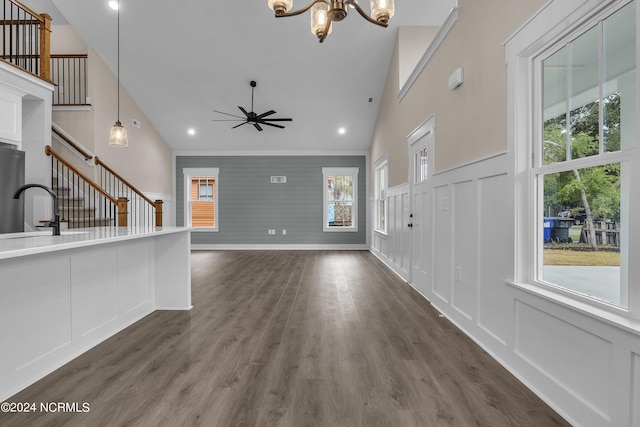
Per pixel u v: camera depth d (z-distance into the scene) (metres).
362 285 4.86
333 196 9.64
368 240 9.41
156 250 3.67
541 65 2.12
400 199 5.53
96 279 2.72
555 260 1.97
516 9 2.20
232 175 9.49
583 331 1.63
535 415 1.76
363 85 7.11
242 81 7.01
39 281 2.17
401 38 5.76
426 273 4.16
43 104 4.78
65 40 6.67
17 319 2.02
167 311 3.61
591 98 1.70
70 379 2.14
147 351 2.58
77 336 2.51
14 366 1.99
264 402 1.88
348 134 8.79
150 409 1.82
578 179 1.79
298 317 3.39
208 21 5.76
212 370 2.26
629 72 1.48
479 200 2.71
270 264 6.81
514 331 2.20
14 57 6.42
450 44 3.33
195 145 9.24
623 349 1.40
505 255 2.32
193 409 1.81
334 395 1.95
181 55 6.42
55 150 6.16
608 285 1.60
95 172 6.19
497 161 2.40
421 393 1.97
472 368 2.29
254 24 5.79
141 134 7.85
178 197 9.47
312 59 6.47
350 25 5.75
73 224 5.24
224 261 7.21
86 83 6.32
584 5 1.62
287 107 7.75
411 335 2.89
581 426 1.62
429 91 4.00
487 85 2.59
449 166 3.36
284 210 9.51
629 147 1.48
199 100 7.53
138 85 7.12
